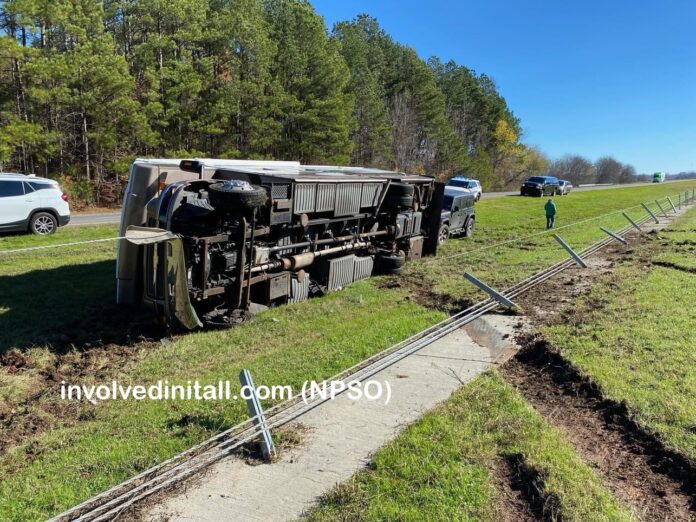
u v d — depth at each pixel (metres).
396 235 12.27
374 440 4.52
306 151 36.44
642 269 11.81
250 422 4.74
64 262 11.66
